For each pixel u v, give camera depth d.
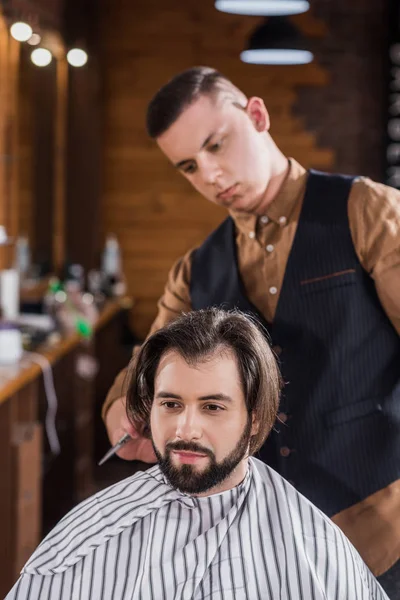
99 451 6.11
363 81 7.02
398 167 7.02
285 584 1.46
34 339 4.14
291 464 2.00
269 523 1.50
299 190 2.04
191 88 1.94
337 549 1.50
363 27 6.98
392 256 1.93
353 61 7.00
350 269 2.00
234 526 1.48
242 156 1.96
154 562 1.46
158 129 1.98
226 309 2.11
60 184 6.69
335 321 2.00
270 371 1.44
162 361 1.42
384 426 2.00
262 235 2.05
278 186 2.04
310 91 7.03
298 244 2.02
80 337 4.74
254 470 1.55
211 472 1.40
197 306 2.18
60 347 4.16
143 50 7.02
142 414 1.50
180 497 1.49
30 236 6.04
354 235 1.99
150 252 7.18
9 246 5.58
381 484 1.99
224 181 1.97
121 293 6.73
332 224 2.00
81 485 5.44
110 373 6.18
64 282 5.85
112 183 7.12
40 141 6.23
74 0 6.54
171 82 1.97
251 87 7.03
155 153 7.10
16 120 5.71
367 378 2.01
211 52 7.01
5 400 3.41
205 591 1.44
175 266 2.26
